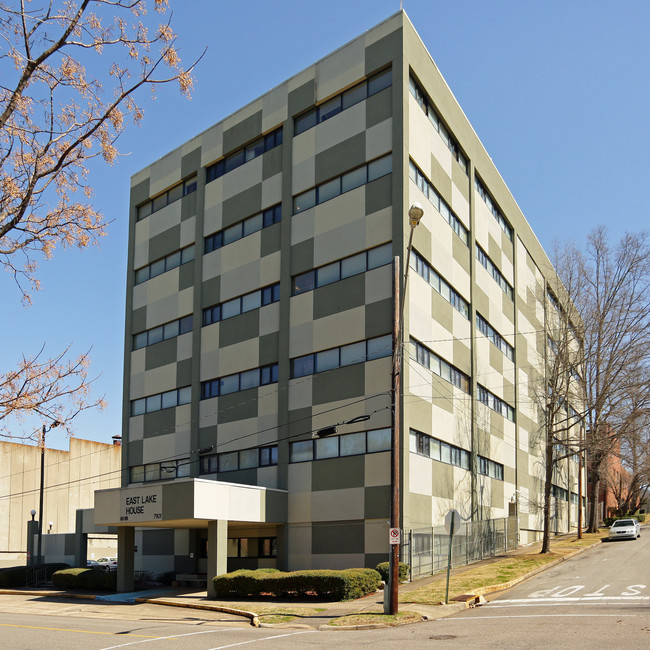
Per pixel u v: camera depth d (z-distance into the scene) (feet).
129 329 142.72
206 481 91.56
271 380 113.09
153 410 133.90
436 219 113.60
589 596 73.26
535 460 163.73
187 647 49.06
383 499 94.32
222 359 121.49
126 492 100.27
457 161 126.31
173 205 138.62
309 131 114.52
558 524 179.83
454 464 113.60
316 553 100.48
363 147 106.22
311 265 109.60
